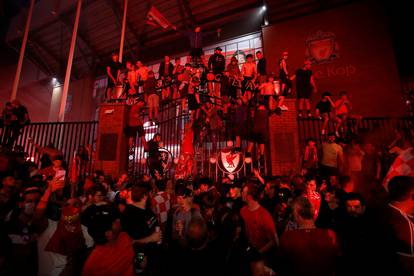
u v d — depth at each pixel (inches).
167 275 100.6
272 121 291.9
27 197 129.6
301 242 87.5
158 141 312.3
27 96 850.1
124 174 244.4
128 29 639.8
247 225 124.4
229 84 335.6
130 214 120.6
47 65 773.3
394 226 94.9
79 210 129.8
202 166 312.2
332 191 164.2
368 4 434.0
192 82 333.7
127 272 91.4
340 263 115.2
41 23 655.8
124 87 397.7
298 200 96.6
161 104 394.6
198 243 88.0
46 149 259.0
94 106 694.5
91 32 668.1
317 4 499.2
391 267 93.7
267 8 516.4
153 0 563.2
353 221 117.0
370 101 403.9
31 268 125.3
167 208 160.2
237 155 270.4
